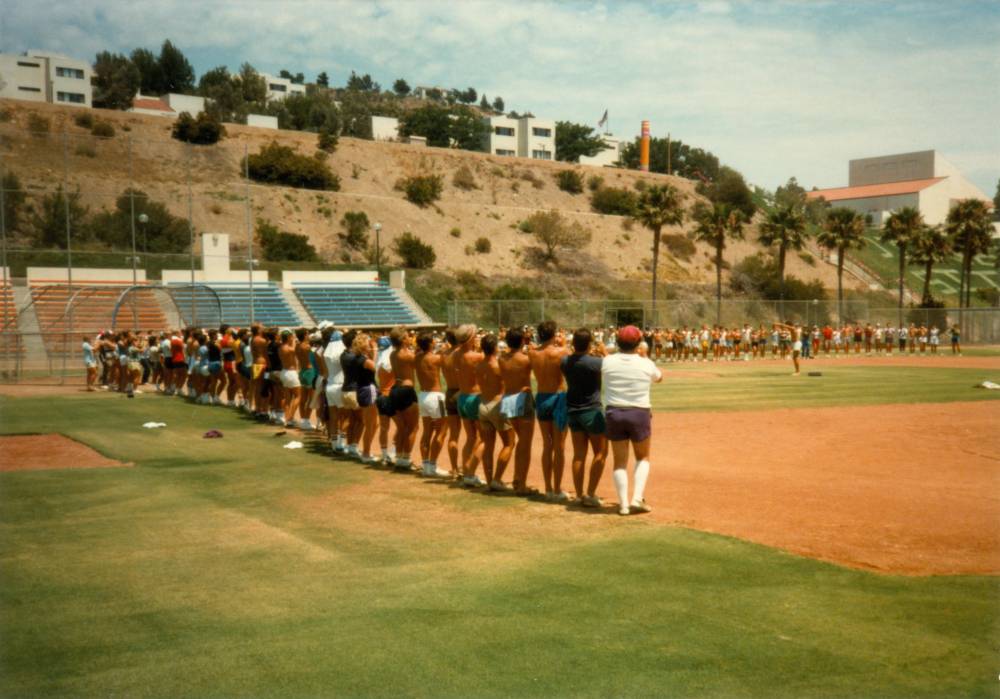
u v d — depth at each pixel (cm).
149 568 655
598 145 13300
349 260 6688
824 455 1295
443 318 5519
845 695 418
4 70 8050
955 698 411
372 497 932
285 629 518
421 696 424
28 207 4650
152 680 446
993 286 9169
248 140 8062
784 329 4738
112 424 1638
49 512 859
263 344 1691
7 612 553
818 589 582
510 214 8331
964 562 657
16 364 2930
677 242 8531
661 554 677
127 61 10212
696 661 463
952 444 1409
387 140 10669
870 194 11669
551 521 805
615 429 821
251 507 883
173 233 5278
